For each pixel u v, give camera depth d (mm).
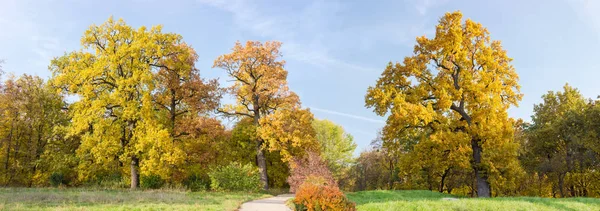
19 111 29062
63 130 28781
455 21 27719
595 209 17062
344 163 51656
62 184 27891
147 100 25609
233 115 33875
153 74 27656
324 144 51656
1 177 28547
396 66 28688
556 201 18641
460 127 27531
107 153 25719
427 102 27828
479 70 27469
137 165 27719
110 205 14625
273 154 38938
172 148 25547
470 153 25547
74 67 27000
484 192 26125
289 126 30625
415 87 28203
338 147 52312
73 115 29266
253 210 14852
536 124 38000
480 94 25562
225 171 26562
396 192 25938
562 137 33844
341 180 47094
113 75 26703
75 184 29406
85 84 26156
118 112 27250
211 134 30281
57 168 28125
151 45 26922
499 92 26625
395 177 42812
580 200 19844
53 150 29656
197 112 30359
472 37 27969
